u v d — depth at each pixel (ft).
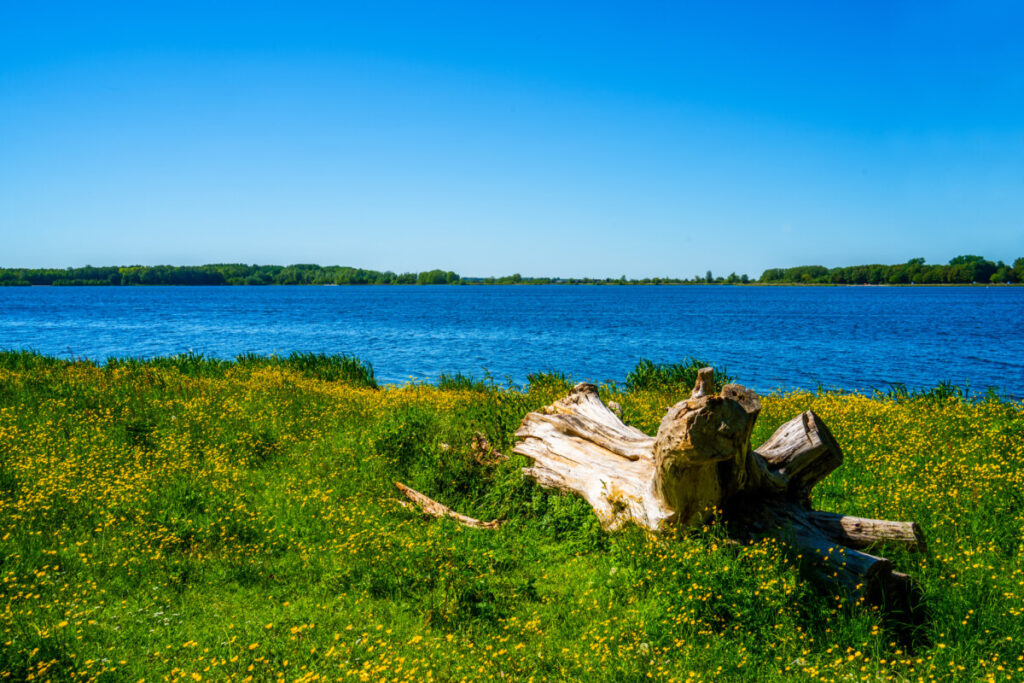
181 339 151.53
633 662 14.89
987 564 18.49
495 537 23.75
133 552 21.09
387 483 28.66
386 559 21.12
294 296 545.44
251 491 27.53
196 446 33.01
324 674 14.76
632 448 24.76
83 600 18.15
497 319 235.20
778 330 178.60
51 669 14.65
